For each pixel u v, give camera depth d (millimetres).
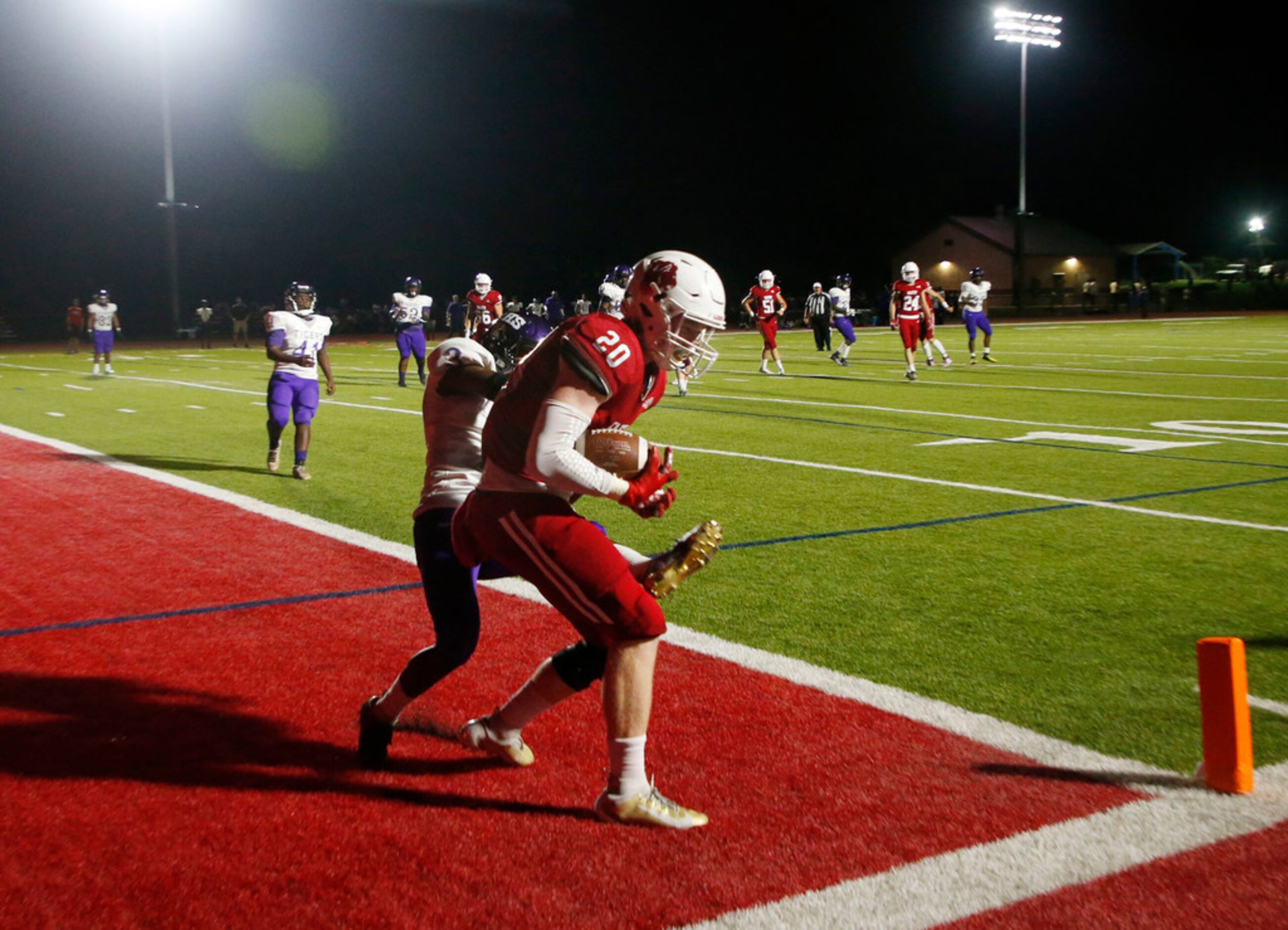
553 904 2801
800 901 2789
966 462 9609
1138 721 3930
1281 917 2707
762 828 3189
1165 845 3045
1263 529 6938
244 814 3318
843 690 4238
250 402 15570
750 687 4285
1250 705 4066
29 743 3838
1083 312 49250
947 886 2852
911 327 17734
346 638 4973
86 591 5758
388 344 36125
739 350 27094
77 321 31797
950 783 3457
